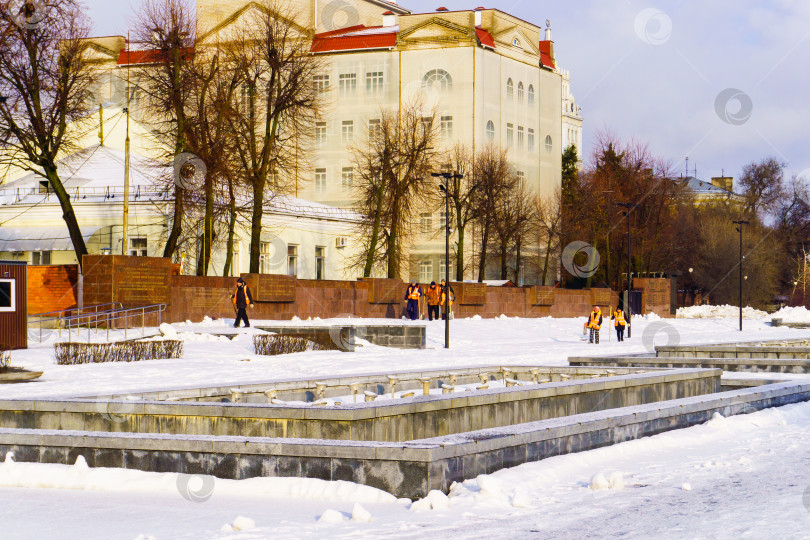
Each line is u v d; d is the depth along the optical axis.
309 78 49.62
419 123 70.00
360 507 9.48
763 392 19.12
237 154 48.16
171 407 14.51
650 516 9.51
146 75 45.34
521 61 82.69
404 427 14.46
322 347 36.50
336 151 78.31
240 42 48.84
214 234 47.09
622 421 14.44
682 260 91.06
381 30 80.19
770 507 9.88
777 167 95.06
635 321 68.94
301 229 58.09
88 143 58.44
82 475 11.48
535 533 8.76
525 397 17.03
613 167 82.50
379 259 60.75
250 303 37.84
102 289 37.12
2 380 22.53
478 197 71.12
